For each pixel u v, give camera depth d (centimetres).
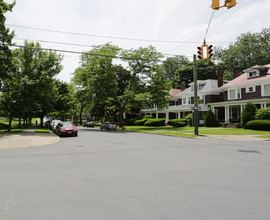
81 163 873
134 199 475
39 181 618
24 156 1049
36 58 2956
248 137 2148
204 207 430
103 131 3362
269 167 796
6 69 2523
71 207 434
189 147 1391
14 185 580
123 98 4491
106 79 4041
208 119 3728
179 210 416
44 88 2995
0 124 3738
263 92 3300
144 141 1794
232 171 734
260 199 473
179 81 6825
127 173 708
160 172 721
